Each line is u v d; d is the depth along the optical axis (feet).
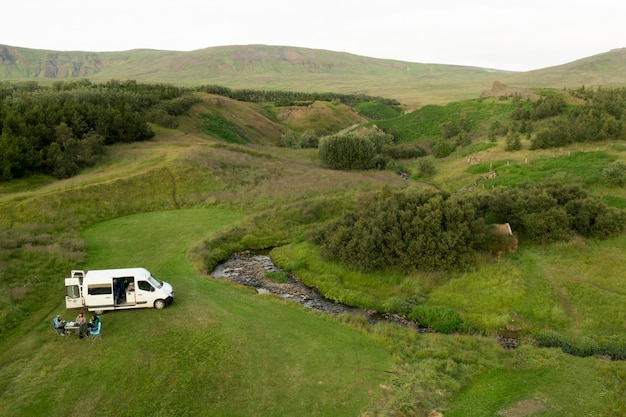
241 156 195.31
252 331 70.23
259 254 114.01
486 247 98.78
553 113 234.38
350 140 205.67
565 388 57.41
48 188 136.67
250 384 56.59
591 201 105.70
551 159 156.56
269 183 165.89
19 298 75.36
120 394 53.36
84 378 56.08
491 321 76.69
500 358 64.85
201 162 170.40
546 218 102.17
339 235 103.86
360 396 54.80
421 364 61.98
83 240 108.27
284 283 96.17
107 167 165.17
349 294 88.79
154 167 160.45
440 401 54.08
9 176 141.49
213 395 54.13
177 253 105.09
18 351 61.82
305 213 135.33
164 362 60.13
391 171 204.95
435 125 285.64
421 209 101.30
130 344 64.23
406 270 95.04
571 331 73.56
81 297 72.64
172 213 138.00
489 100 296.71
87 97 226.99
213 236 116.06
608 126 178.29
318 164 215.31
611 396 55.52
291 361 62.23
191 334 67.87
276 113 381.40
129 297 74.33
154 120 244.22
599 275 87.97
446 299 85.71
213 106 313.32
